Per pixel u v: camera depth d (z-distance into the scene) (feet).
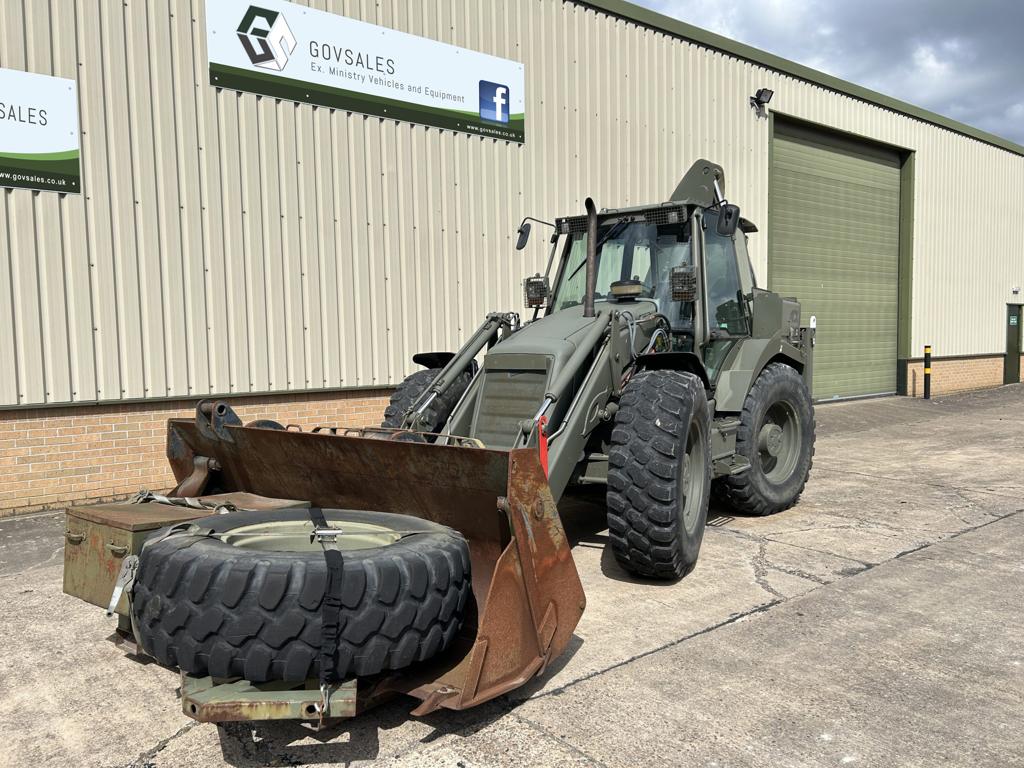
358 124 24.81
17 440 19.22
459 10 27.04
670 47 34.83
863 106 46.39
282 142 23.22
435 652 8.74
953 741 8.81
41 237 19.33
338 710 7.96
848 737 8.89
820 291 45.52
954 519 18.81
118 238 20.44
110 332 20.39
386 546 8.93
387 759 8.46
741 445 17.74
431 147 26.63
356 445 10.34
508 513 9.24
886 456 28.68
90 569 10.07
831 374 46.73
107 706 9.78
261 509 11.04
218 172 22.04
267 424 12.92
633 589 13.82
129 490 20.84
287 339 23.56
